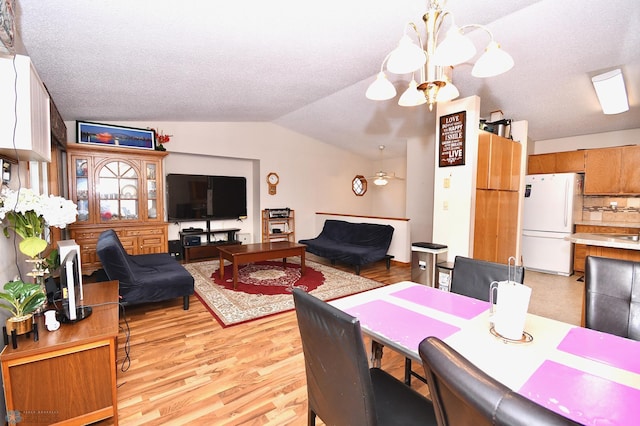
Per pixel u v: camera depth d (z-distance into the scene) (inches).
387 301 60.9
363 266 204.2
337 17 77.4
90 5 61.9
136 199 179.0
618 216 183.2
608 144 183.6
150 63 96.0
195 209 219.8
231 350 92.7
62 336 57.6
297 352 91.8
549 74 124.1
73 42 76.6
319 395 44.8
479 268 68.5
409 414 43.9
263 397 71.4
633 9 83.2
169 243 204.7
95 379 59.1
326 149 284.8
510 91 141.0
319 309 38.3
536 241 193.5
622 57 107.6
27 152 63.6
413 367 86.1
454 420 23.0
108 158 168.7
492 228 137.3
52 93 114.2
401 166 296.7
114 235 127.6
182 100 145.6
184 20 72.2
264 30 81.7
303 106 193.0
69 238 158.1
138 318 116.3
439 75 56.8
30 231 64.2
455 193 124.9
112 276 108.8
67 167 158.2
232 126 228.2
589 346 42.3
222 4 67.2
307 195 274.1
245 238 245.9
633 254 97.5
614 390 32.6
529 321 51.0
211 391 73.4
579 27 92.7
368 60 111.0
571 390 32.6
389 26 84.0
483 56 52.7
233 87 132.4
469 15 84.7
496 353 40.4
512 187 151.4
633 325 52.4
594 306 56.4
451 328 48.4
